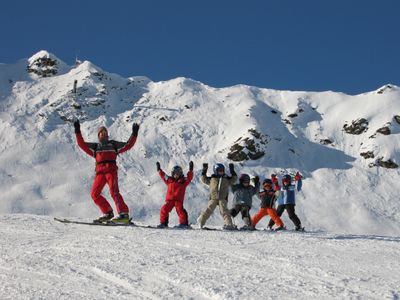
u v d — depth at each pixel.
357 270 5.24
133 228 9.06
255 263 5.62
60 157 41.69
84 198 36.00
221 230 10.09
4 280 4.77
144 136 45.69
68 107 49.00
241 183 11.01
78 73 54.47
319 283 4.59
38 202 35.25
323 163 44.94
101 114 49.28
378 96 52.16
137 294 4.26
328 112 51.97
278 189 11.83
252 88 55.72
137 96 53.31
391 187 41.25
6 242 7.27
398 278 4.84
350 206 37.81
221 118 49.16
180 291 4.34
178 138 45.75
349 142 47.84
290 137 47.38
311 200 38.47
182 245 6.91
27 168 39.72
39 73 55.62
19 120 46.59
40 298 4.11
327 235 9.19
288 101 53.09
